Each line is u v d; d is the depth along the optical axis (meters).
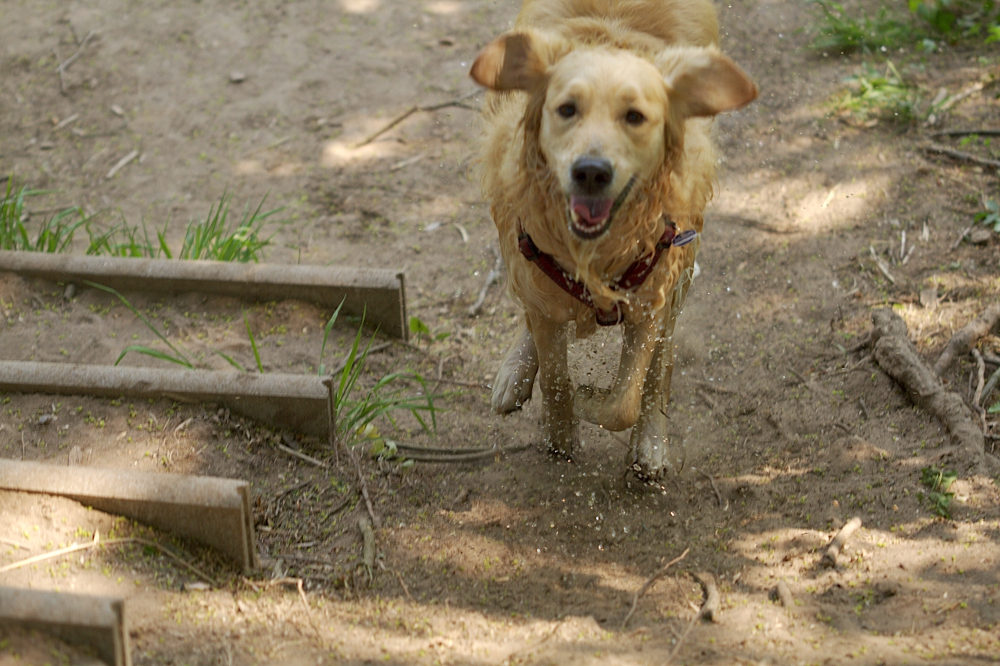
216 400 3.56
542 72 3.06
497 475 3.80
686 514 3.60
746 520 3.54
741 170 5.77
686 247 3.46
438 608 3.02
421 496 3.62
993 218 5.04
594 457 3.96
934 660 2.60
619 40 3.45
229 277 4.42
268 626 2.82
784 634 2.84
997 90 6.19
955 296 4.65
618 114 2.90
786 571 3.22
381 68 7.02
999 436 3.81
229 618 2.81
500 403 3.92
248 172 6.08
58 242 5.16
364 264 5.27
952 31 6.89
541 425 4.11
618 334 4.45
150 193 5.89
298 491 3.46
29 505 2.88
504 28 7.44
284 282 4.43
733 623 2.92
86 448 3.31
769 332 4.64
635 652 2.75
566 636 2.85
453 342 4.70
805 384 4.28
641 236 3.15
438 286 5.13
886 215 5.30
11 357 3.95
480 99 6.65
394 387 4.25
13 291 4.33
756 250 5.18
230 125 6.52
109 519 2.94
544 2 3.69
